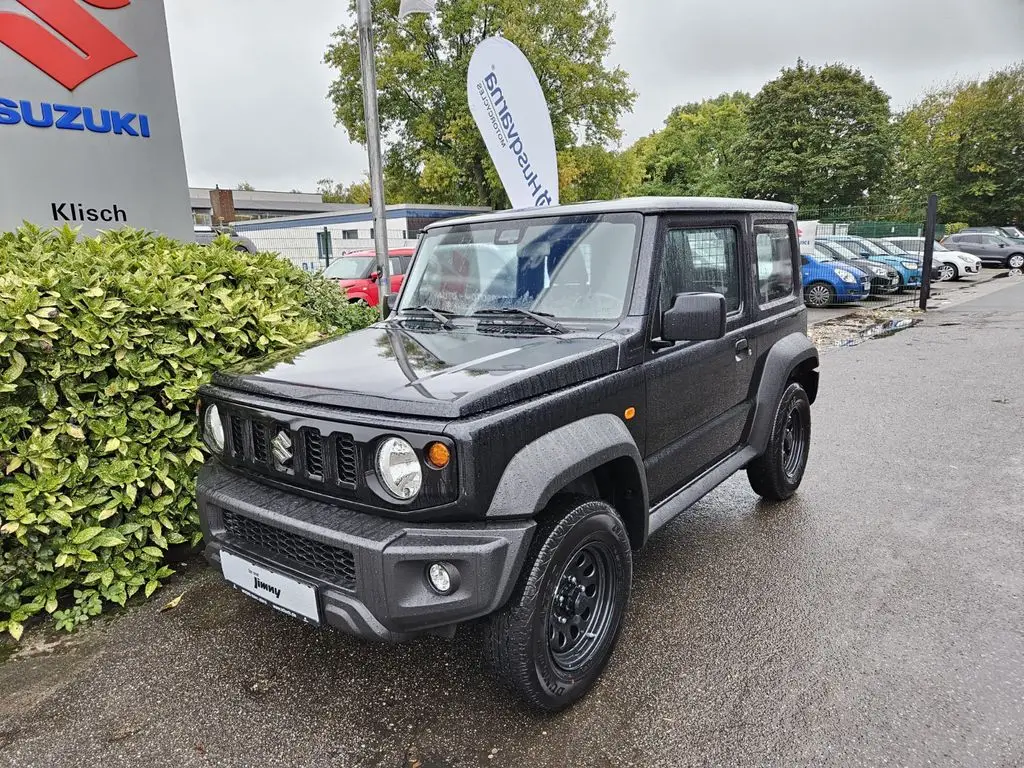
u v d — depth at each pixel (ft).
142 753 7.63
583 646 8.45
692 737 7.73
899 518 13.91
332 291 18.12
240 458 8.46
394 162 100.99
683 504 10.52
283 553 7.87
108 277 11.05
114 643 9.87
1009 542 12.71
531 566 7.36
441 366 8.11
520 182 21.57
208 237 43.39
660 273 9.65
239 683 8.87
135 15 17.39
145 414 11.06
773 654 9.30
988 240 88.84
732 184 140.36
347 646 9.69
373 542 6.74
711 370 11.16
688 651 9.40
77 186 16.83
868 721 7.93
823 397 24.53
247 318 12.46
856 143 121.39
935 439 19.27
